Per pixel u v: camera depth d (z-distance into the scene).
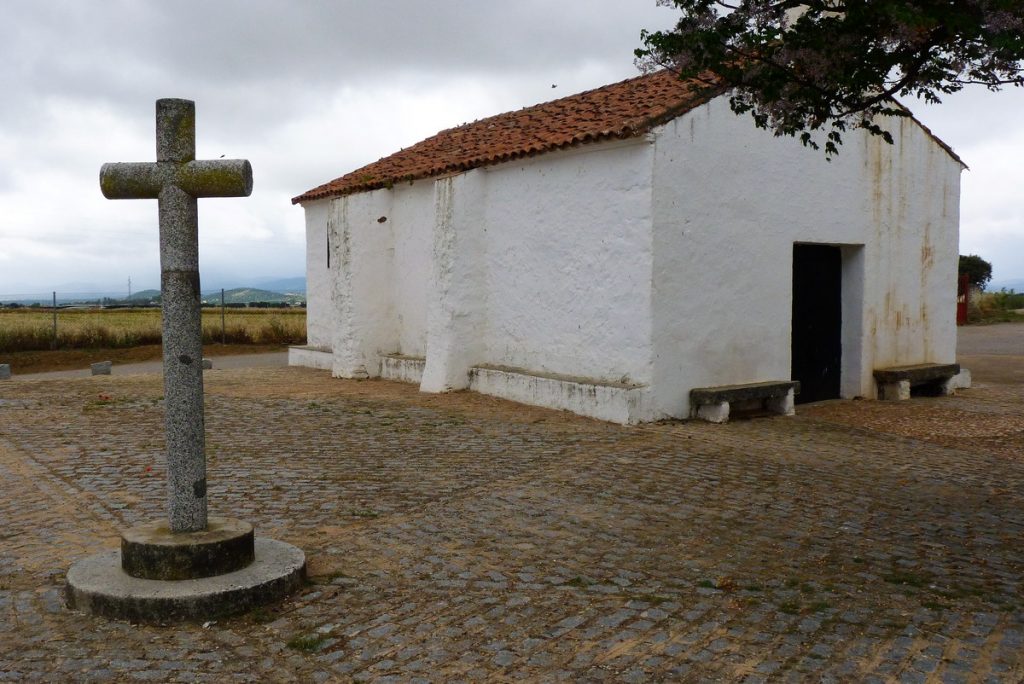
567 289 10.89
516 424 9.88
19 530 6.03
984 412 11.45
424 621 4.51
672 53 6.25
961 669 4.04
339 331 14.53
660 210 9.75
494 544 5.80
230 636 4.30
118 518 6.30
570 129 10.88
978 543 6.02
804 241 11.43
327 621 4.50
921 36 5.73
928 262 13.15
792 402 10.91
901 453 8.93
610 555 5.62
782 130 6.60
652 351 9.83
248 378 14.84
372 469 7.82
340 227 14.31
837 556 5.70
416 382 13.41
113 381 14.73
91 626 4.40
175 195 4.73
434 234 12.36
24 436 9.30
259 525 6.15
